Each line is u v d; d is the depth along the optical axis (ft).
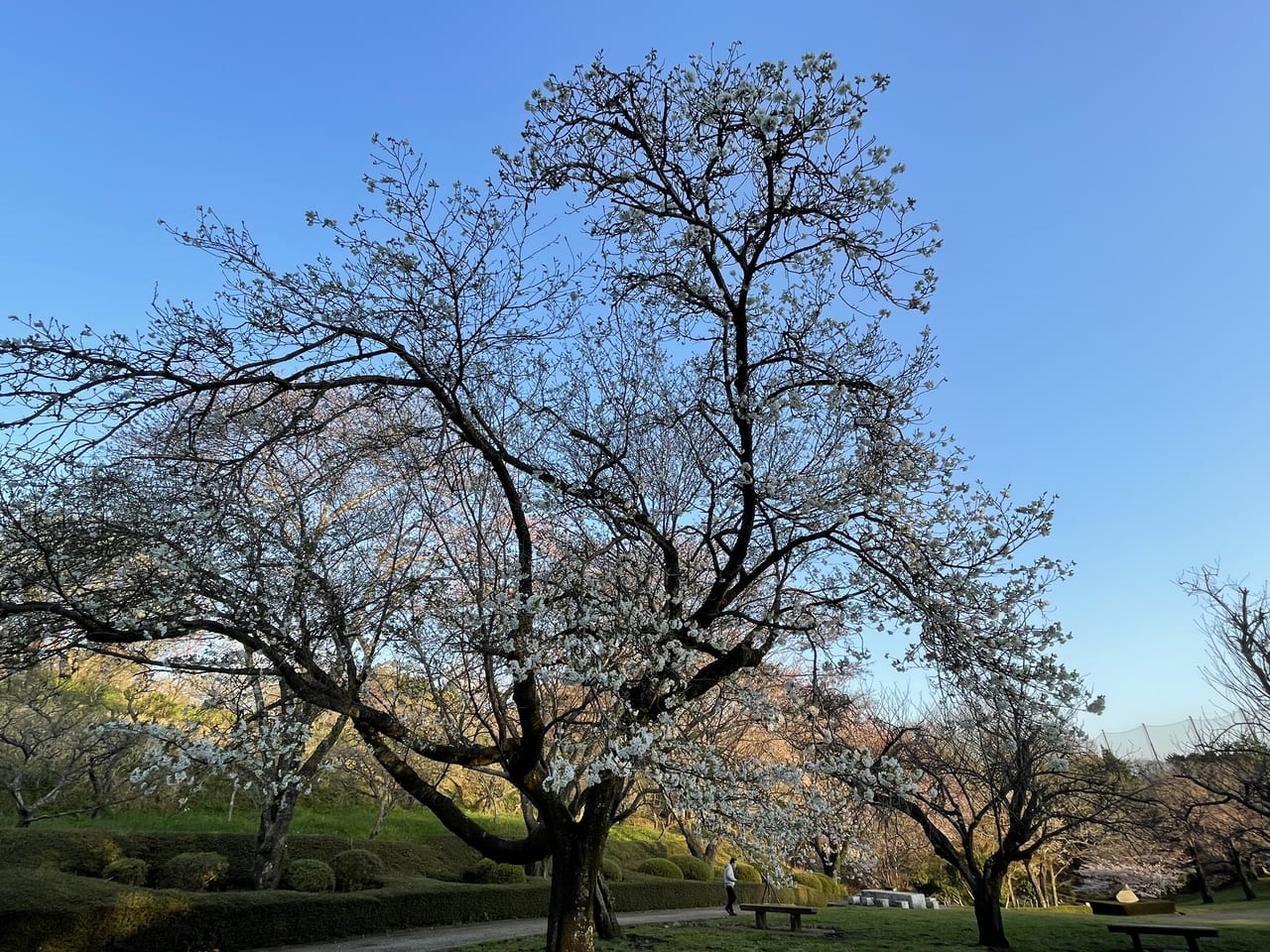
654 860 83.87
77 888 38.93
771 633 29.09
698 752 26.05
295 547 25.35
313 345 23.07
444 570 29.01
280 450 32.81
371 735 26.84
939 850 49.29
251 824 69.92
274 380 22.89
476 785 79.10
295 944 44.86
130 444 24.79
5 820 59.36
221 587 23.17
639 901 72.28
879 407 25.93
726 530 29.09
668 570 28.25
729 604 31.24
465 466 28.96
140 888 43.16
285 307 23.88
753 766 25.73
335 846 66.13
